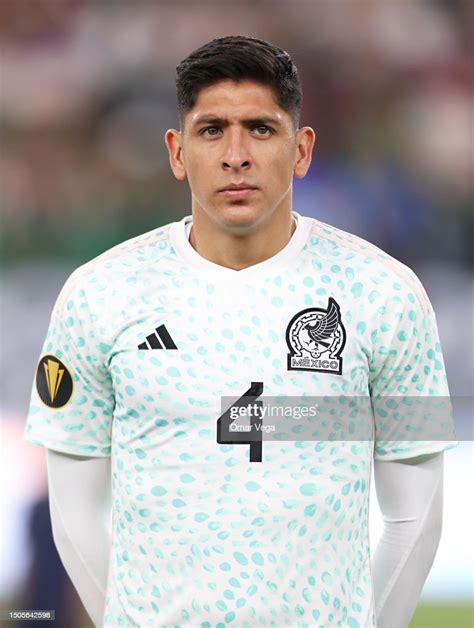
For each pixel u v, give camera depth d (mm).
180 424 8109
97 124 35750
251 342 8203
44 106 35719
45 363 8898
